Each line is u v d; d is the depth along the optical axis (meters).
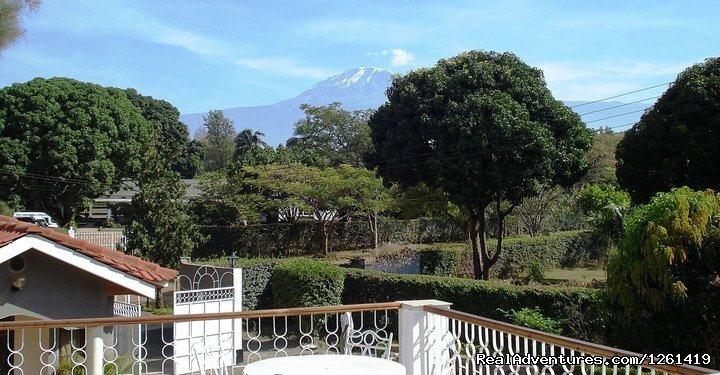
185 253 17.70
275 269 16.25
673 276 8.25
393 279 14.67
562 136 20.62
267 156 35.50
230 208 31.08
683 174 17.77
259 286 16.86
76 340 8.01
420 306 5.43
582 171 21.06
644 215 8.74
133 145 32.62
